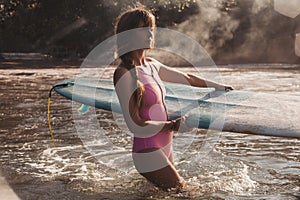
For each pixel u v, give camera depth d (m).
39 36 27.08
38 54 25.00
